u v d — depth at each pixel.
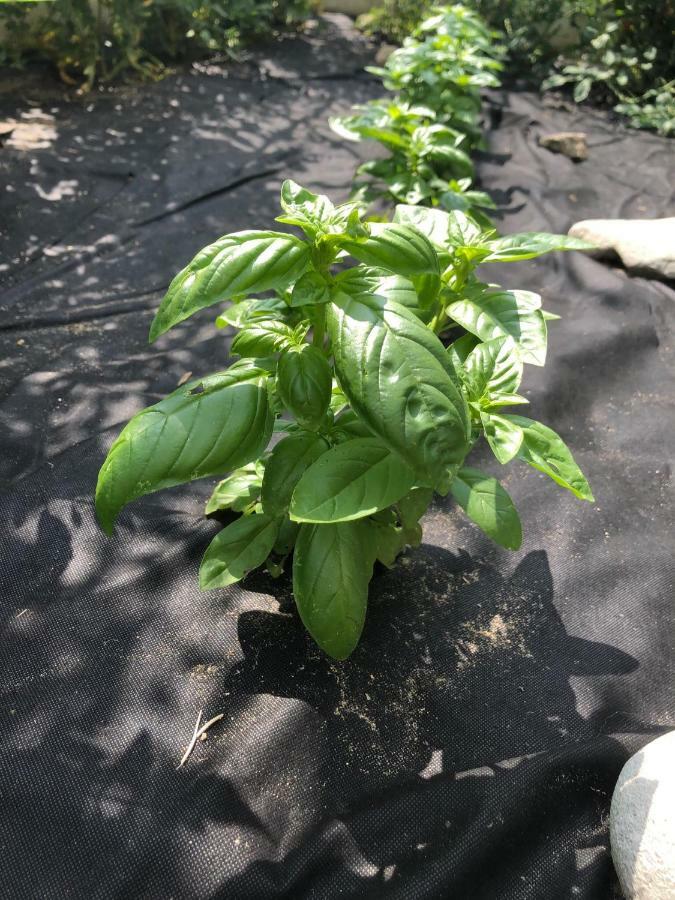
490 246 0.40
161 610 0.46
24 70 1.26
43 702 0.41
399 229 0.31
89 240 0.88
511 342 0.37
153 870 0.35
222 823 0.36
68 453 0.57
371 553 0.38
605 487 0.59
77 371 0.67
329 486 0.31
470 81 1.00
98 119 1.16
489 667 0.45
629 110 1.30
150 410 0.31
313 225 0.30
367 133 0.85
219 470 0.31
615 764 0.40
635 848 0.34
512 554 0.52
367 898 0.34
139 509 0.52
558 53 1.46
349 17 1.73
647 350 0.74
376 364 0.27
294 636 0.45
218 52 1.46
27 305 0.76
